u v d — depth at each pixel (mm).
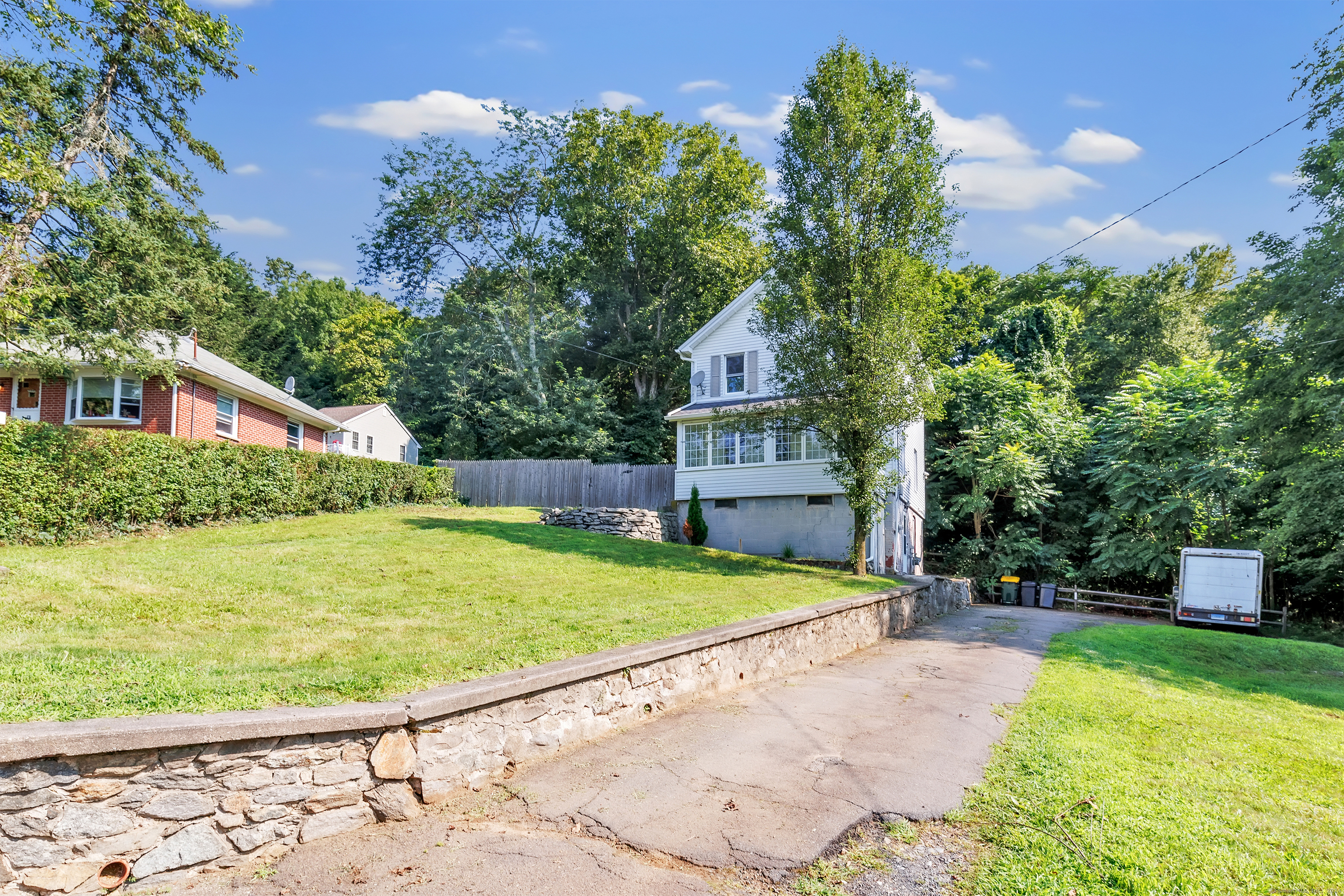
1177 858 4156
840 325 16641
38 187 12664
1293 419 17859
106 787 3559
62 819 3418
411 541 14656
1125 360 39406
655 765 5648
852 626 12539
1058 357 34656
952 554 29484
